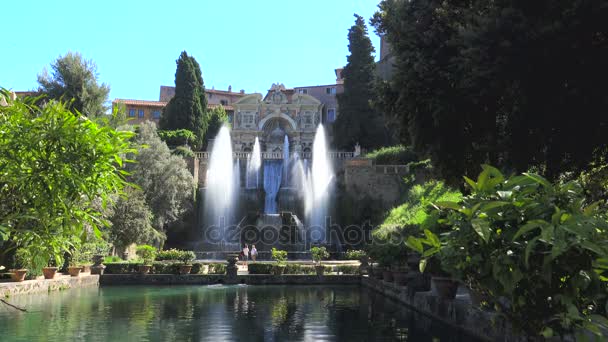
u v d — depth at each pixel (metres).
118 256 30.75
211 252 38.56
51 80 41.88
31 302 15.99
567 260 3.24
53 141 4.59
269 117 61.94
